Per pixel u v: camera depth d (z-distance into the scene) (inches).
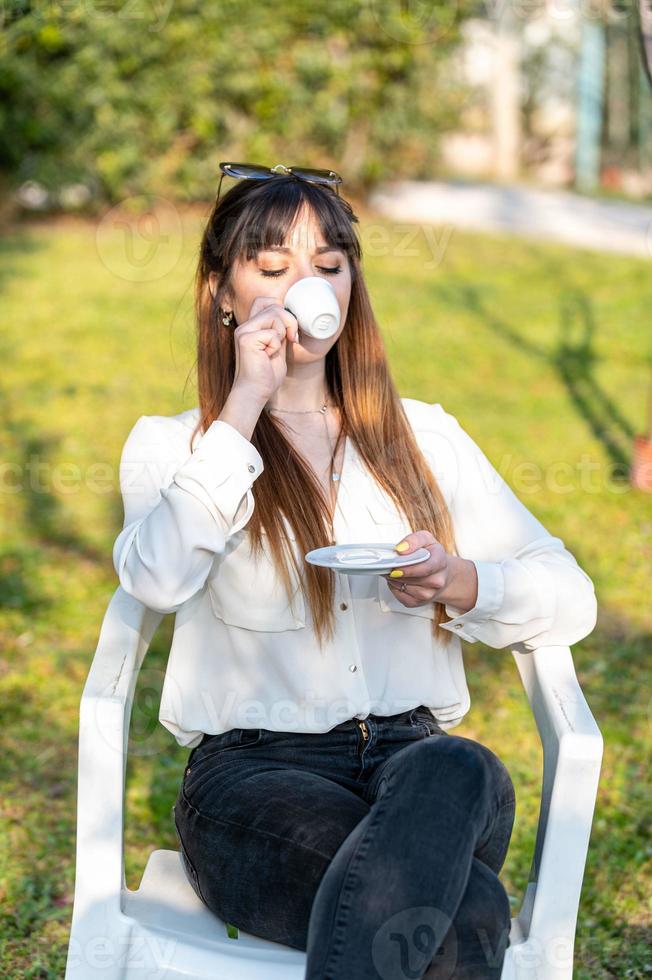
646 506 194.1
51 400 234.5
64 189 383.6
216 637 69.3
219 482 64.2
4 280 321.4
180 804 66.9
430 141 410.9
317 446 73.6
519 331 293.9
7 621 151.1
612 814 111.0
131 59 359.3
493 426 228.4
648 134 607.5
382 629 69.7
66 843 104.7
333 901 54.7
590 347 284.2
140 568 64.4
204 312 73.8
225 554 67.7
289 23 368.8
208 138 378.0
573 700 66.0
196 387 77.7
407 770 57.4
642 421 235.6
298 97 375.6
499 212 464.8
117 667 65.9
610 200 550.6
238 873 60.2
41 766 118.3
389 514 72.2
